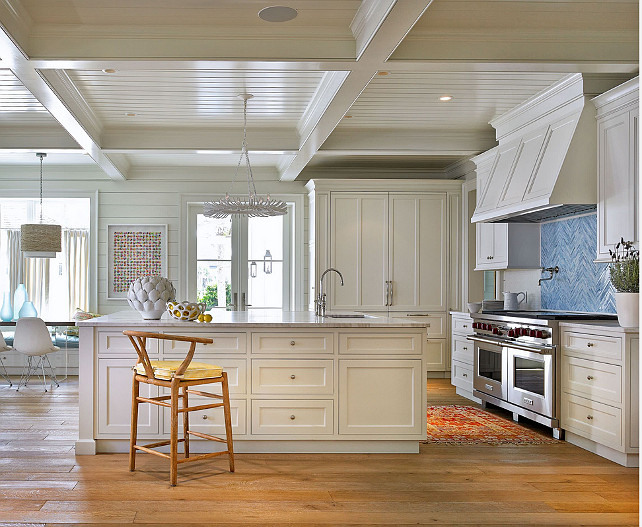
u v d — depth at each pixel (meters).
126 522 3.31
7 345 8.25
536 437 5.23
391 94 5.59
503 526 3.29
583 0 3.80
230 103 5.71
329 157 8.19
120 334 4.68
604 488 3.92
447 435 5.30
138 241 8.84
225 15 3.93
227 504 3.59
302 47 4.13
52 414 6.04
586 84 5.07
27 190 8.70
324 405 4.70
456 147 7.04
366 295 8.39
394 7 3.32
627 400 4.31
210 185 8.88
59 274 9.59
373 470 4.27
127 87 5.23
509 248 6.62
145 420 4.66
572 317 5.14
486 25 4.11
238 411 4.68
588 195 5.16
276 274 9.02
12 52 3.92
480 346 6.49
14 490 3.81
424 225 8.48
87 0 3.72
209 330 4.69
